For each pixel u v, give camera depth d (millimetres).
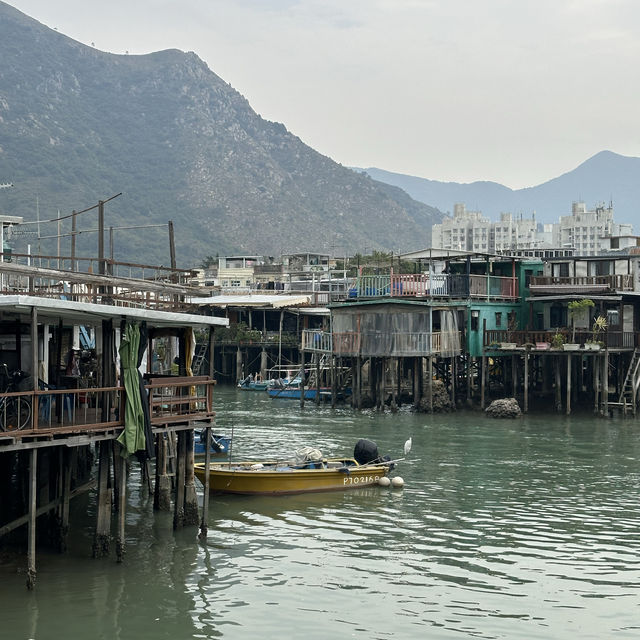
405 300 56781
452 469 36938
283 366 79312
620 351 55125
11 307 20328
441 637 19109
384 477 33469
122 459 22812
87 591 21141
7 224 38375
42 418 22438
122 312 21797
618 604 21094
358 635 19141
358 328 57688
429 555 24688
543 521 28359
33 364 20125
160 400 24156
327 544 25656
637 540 26234
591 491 32750
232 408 60531
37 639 18469
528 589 22016
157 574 22562
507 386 62500
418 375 58281
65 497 23719
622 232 144250
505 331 57188
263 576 22719
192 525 26781
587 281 60750
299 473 31656
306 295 86188
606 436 46312
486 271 62062
